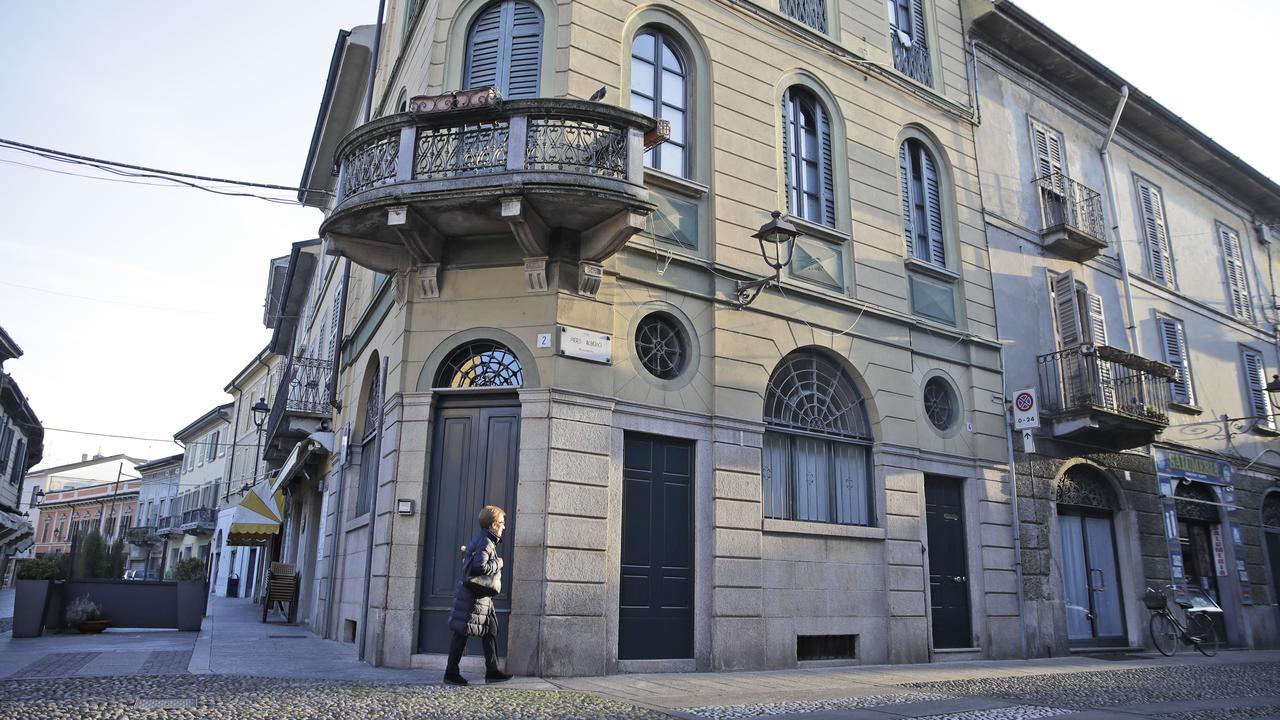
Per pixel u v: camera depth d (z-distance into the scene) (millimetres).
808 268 12016
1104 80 17625
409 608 9195
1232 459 18547
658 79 11367
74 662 8719
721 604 10047
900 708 7078
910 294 13289
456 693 7102
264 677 7887
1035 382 14703
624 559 9656
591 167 9203
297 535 20734
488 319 9836
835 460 11922
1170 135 19547
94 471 79438
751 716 6523
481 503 9461
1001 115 16016
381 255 10242
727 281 11086
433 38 10977
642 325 10492
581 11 10656
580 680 8492
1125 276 17266
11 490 36125
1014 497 13531
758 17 12414
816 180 12688
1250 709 7711
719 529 10234
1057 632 13508
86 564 24531
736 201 11430
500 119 9359
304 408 17344
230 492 37031
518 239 9414
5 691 6469
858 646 11242
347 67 17250
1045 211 16062
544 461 9188
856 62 13523
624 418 9883
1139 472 16047
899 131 14000
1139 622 15031
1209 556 17453
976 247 14547
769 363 11250
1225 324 20016
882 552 11789
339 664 9289
